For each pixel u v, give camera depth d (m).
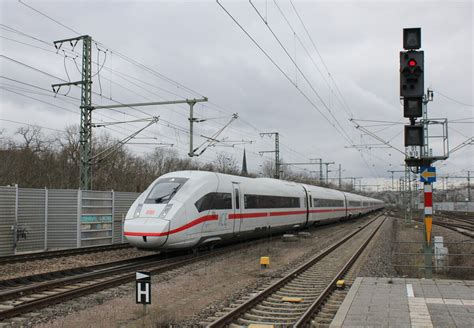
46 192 20.98
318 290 12.55
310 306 9.72
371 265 17.50
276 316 9.73
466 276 14.78
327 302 10.93
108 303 10.53
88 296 11.03
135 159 66.19
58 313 9.45
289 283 13.60
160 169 75.50
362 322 8.23
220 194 20.36
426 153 13.95
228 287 12.82
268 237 29.34
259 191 25.17
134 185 55.91
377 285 11.70
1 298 10.30
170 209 17.44
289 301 11.09
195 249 19.22
